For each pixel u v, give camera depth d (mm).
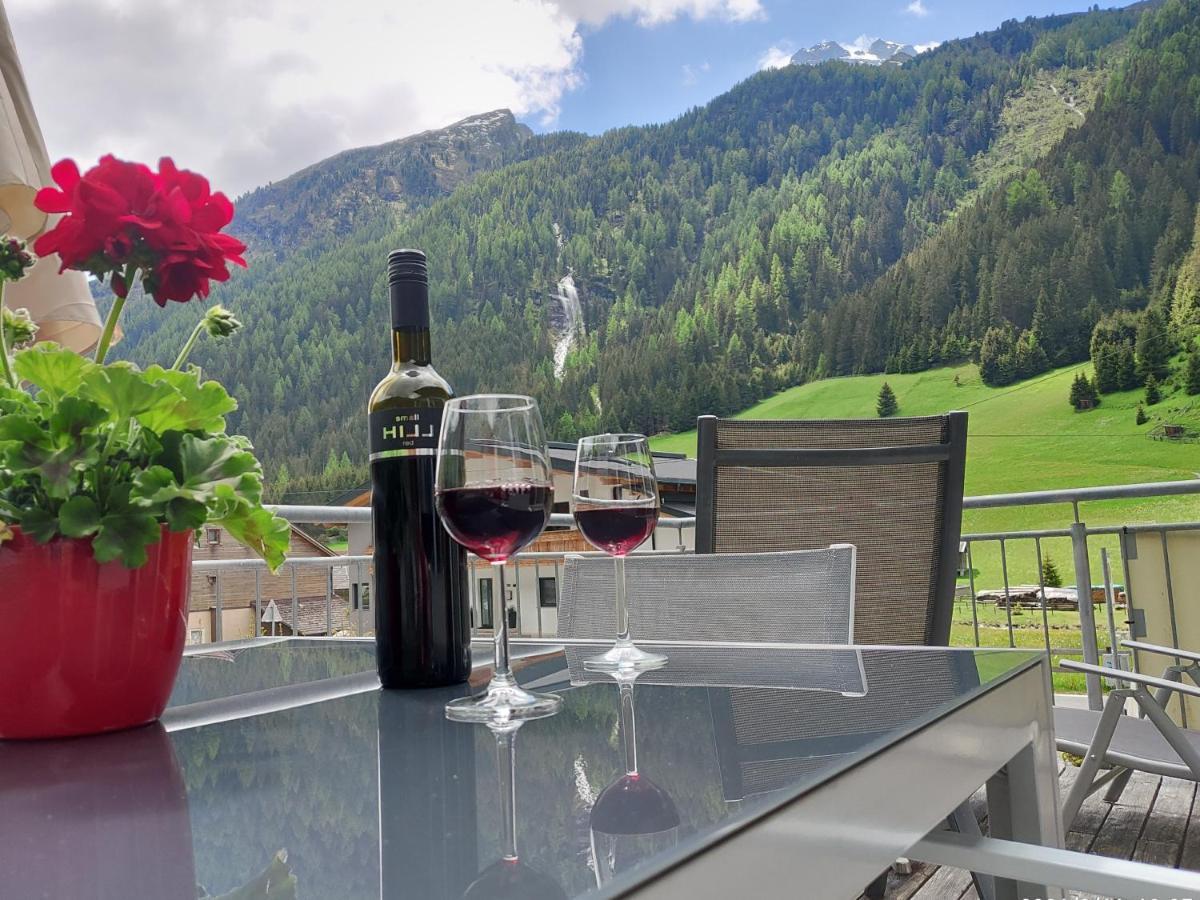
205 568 2994
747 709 543
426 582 706
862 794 410
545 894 256
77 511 545
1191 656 2123
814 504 1897
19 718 555
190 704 678
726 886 310
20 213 1274
